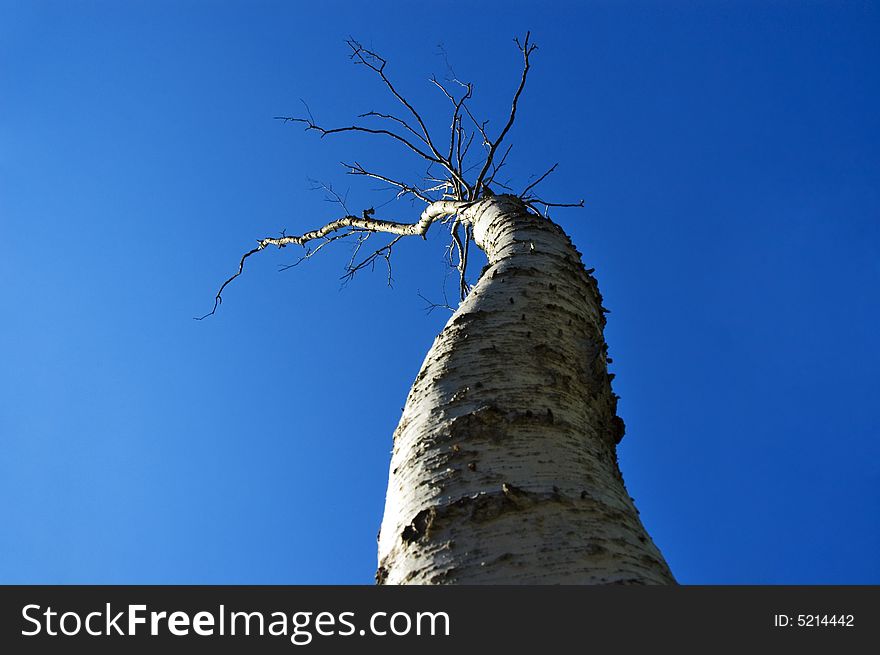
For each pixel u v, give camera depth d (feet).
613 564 7.88
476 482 9.01
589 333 13.65
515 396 10.53
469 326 12.44
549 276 14.73
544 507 8.46
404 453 10.30
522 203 21.18
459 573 7.79
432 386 11.18
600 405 12.24
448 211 25.35
